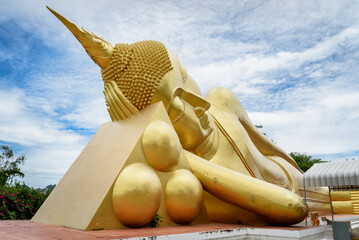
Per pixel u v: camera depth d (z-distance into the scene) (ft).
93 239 13.82
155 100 23.72
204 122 26.86
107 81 24.82
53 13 21.88
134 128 22.35
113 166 20.26
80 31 22.97
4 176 58.65
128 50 23.99
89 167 22.91
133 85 23.18
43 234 15.64
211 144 27.94
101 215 17.95
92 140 26.30
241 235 19.92
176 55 27.14
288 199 21.03
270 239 19.85
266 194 21.53
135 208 18.22
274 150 37.73
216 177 22.74
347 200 46.50
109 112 25.64
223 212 24.45
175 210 20.89
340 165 27.48
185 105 25.63
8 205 28.86
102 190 19.01
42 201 31.40
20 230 17.40
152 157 20.65
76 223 18.65
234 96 32.94
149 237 14.80
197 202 21.48
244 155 28.94
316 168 28.30
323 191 42.11
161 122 21.88
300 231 19.44
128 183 18.48
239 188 22.17
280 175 33.91
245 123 33.45
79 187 21.67
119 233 16.10
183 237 16.20
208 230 18.08
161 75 23.91
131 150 20.27
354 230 31.81
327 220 29.86
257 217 23.54
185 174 21.85
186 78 28.02
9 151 91.40
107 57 23.81
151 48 24.52
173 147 21.15
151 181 18.98
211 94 32.53
